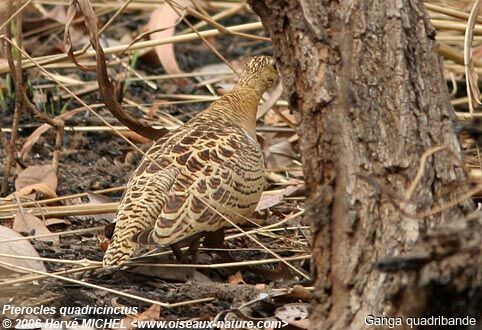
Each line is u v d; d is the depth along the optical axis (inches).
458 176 311.7
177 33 748.6
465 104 628.4
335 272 305.9
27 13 695.7
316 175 322.0
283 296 367.2
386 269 282.0
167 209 376.2
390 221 302.7
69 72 653.9
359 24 326.0
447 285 280.8
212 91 641.0
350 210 306.0
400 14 328.8
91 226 454.6
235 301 370.3
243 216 402.6
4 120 583.2
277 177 525.3
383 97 318.7
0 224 449.1
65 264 406.9
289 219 444.5
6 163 488.7
